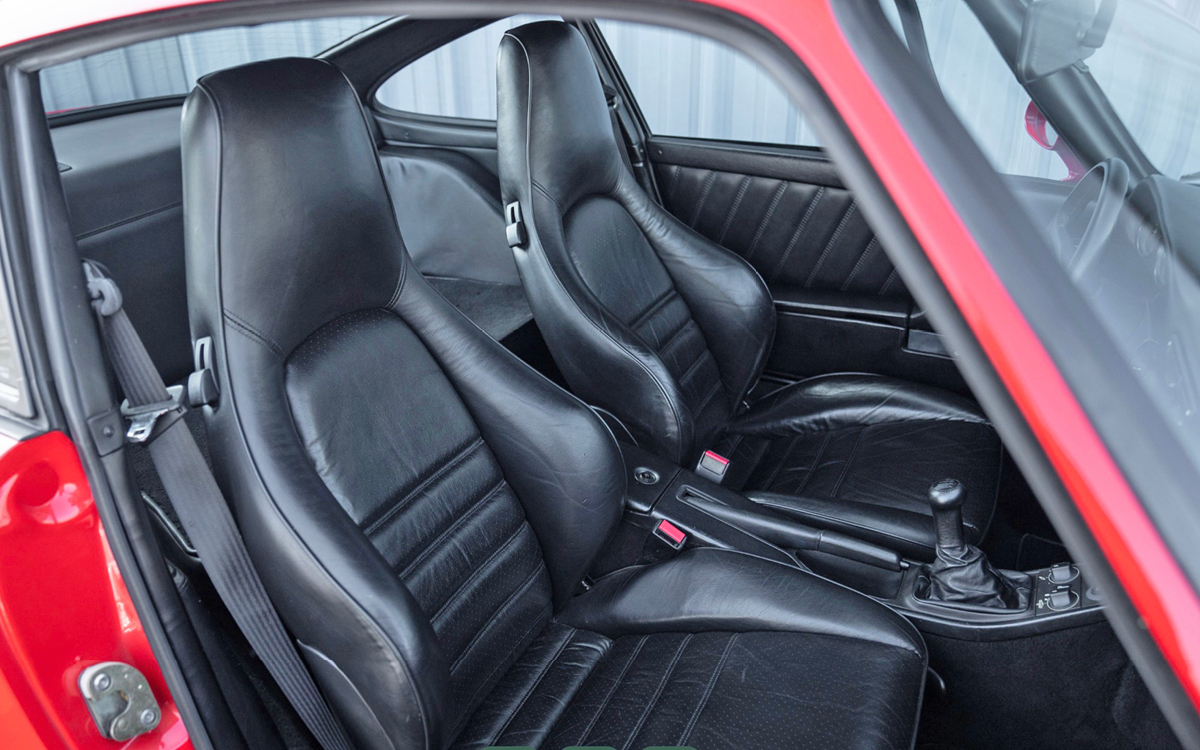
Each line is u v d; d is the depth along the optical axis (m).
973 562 1.34
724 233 2.26
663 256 2.00
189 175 1.01
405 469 1.24
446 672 1.06
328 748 1.12
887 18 0.55
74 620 0.86
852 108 0.52
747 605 1.33
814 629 1.28
